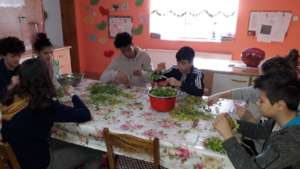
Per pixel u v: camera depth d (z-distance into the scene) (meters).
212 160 1.14
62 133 1.51
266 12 3.51
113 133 1.23
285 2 3.39
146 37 4.27
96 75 4.76
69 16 4.41
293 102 0.91
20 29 3.60
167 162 1.27
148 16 4.13
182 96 1.79
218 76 2.84
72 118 1.35
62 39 4.61
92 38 4.62
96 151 1.66
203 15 3.93
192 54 1.88
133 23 4.26
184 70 1.91
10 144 1.29
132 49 2.33
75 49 4.61
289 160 0.90
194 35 4.08
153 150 1.17
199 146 1.19
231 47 3.84
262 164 0.94
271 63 1.11
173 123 1.41
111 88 1.94
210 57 3.90
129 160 1.46
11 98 1.30
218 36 3.94
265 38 3.62
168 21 4.12
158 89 1.60
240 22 3.69
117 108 1.62
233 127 1.17
